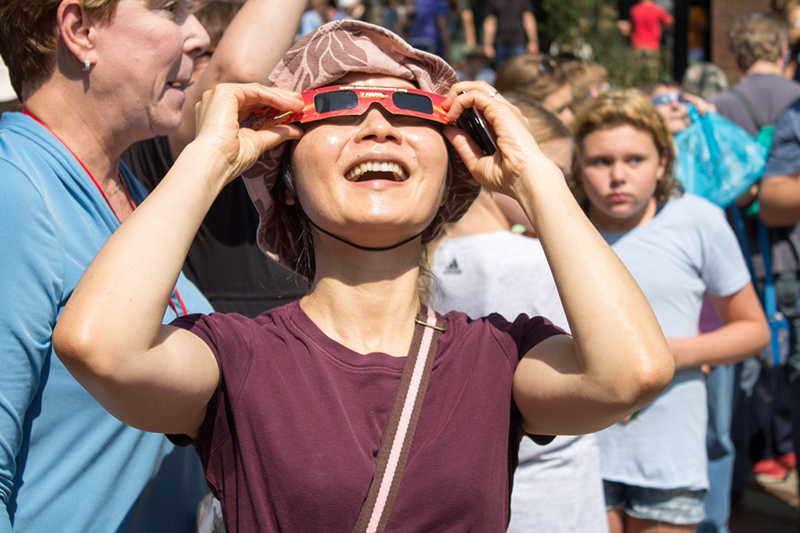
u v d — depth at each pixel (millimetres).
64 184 1485
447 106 1397
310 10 9031
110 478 1476
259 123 1395
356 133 1329
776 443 4551
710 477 3240
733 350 2691
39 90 1552
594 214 2924
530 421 1364
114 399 1139
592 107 2814
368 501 1181
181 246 1190
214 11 2564
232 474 1271
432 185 1367
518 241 2266
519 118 1432
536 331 1399
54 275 1371
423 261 1683
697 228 2762
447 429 1252
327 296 1399
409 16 10594
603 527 2113
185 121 2172
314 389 1265
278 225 1578
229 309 2225
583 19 11102
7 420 1300
